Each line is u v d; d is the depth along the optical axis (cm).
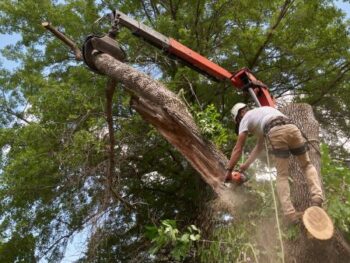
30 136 1051
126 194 1148
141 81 581
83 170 868
